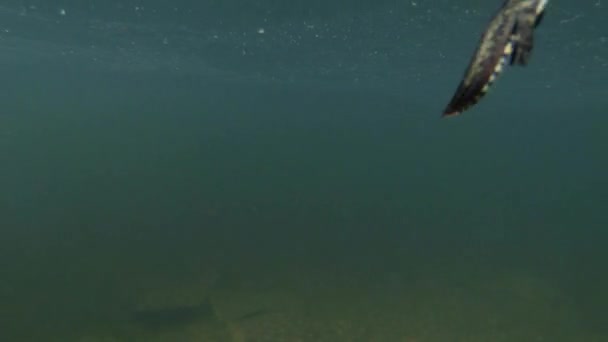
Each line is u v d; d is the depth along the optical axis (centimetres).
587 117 5431
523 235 2438
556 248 2233
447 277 1698
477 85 89
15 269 1580
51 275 1559
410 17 1566
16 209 2208
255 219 2284
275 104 6788
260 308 1361
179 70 3903
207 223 2170
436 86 3441
